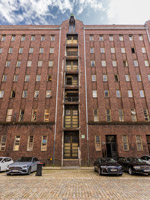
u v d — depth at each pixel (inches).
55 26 1003.3
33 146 710.5
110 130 738.8
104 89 838.5
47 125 749.3
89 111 780.0
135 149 708.7
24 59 903.1
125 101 808.3
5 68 882.8
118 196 220.8
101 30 988.6
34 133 734.5
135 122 753.0
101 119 767.1
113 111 784.9
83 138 719.7
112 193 236.4
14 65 886.4
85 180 347.9
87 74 868.0
